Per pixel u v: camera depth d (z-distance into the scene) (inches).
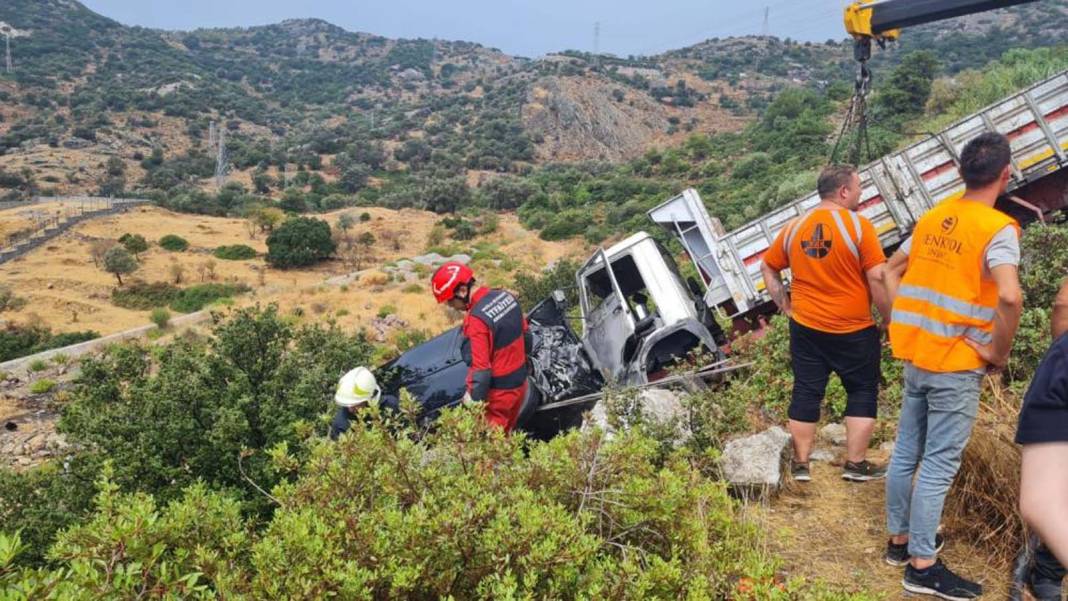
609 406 198.1
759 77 7864.2
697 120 6466.5
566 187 3720.5
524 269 1844.2
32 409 762.8
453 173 5024.6
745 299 445.1
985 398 169.5
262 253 2220.7
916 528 125.3
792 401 170.2
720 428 184.1
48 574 87.0
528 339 237.0
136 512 100.5
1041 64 1320.1
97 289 1802.4
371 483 115.3
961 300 120.7
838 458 184.1
